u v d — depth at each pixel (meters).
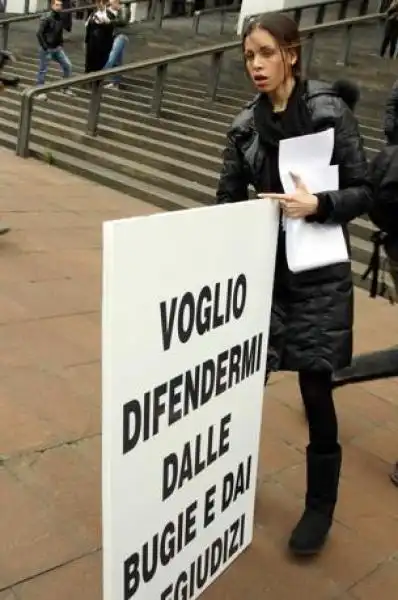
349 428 3.86
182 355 1.93
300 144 2.43
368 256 6.63
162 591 2.05
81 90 12.86
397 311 5.74
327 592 2.67
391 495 3.30
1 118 12.11
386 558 2.88
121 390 1.71
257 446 2.46
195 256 1.91
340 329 2.60
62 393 3.84
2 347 4.29
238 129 2.62
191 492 2.11
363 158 2.53
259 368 2.37
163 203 8.69
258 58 2.39
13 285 5.34
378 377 3.61
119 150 10.06
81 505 2.97
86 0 21.89
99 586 2.55
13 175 9.22
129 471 1.80
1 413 3.55
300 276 2.57
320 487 2.82
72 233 6.95
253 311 2.26
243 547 2.52
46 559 2.65
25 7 23.97
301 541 2.78
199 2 21.94
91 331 4.72
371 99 11.02
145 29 18.00
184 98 11.99
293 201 2.36
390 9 12.59
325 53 13.40
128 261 1.65
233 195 2.75
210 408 2.12
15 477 3.08
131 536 1.85
